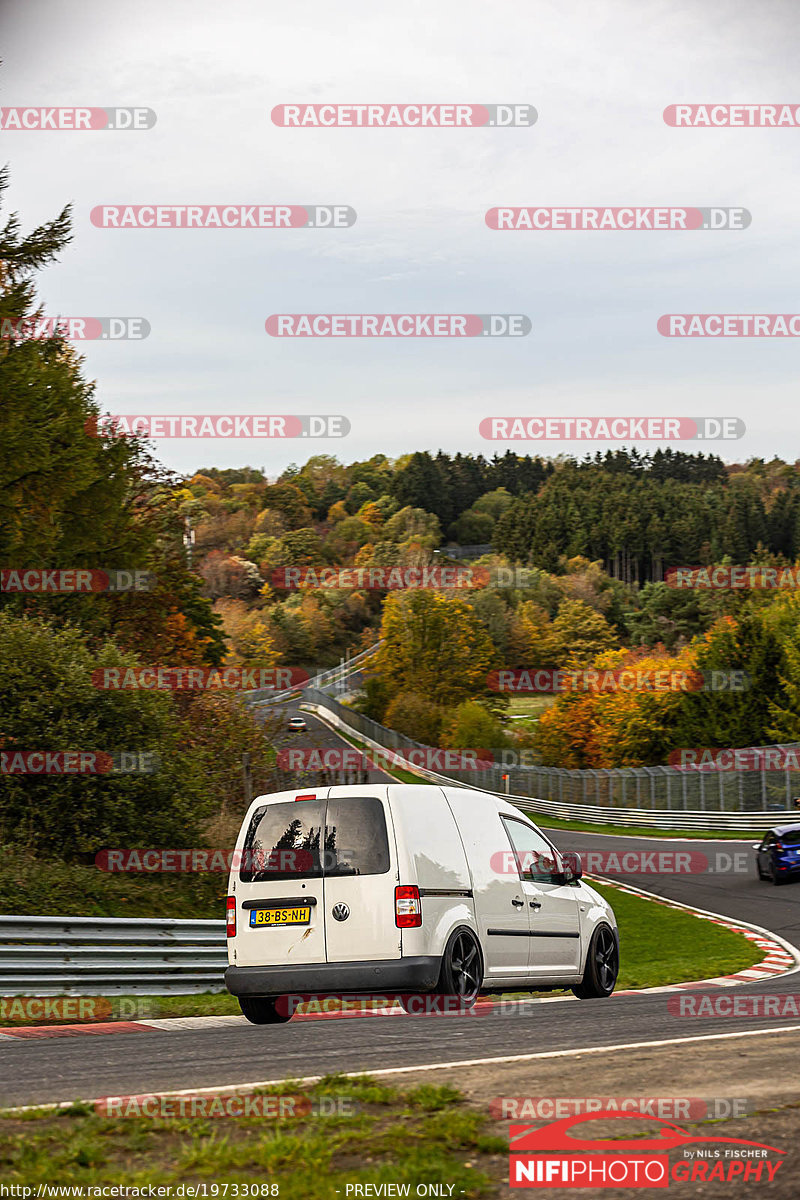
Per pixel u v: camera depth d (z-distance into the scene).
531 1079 18.50
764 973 55.72
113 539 114.00
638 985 50.56
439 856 31.59
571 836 157.75
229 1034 28.55
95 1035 30.73
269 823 32.12
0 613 67.62
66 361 109.56
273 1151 14.44
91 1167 14.18
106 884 55.38
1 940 38.09
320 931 30.80
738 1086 17.64
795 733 197.38
